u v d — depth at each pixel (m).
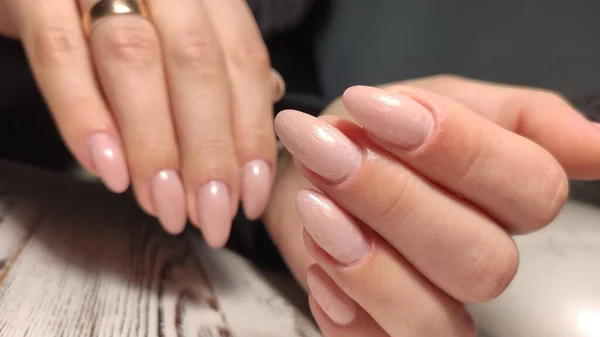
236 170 0.30
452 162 0.22
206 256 0.37
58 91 0.28
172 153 0.29
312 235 0.24
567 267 0.34
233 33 0.33
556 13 0.58
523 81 0.57
